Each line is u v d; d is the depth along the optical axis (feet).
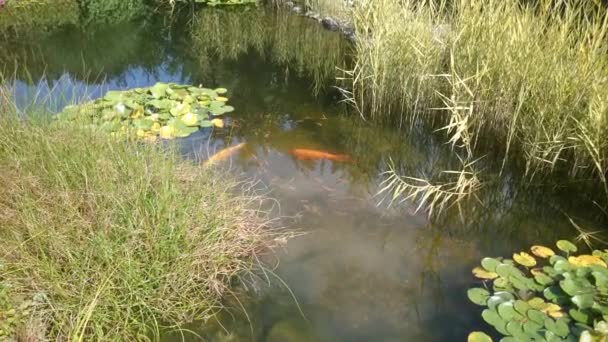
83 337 6.21
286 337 6.59
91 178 7.98
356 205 9.52
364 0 15.57
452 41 12.25
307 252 8.18
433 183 10.52
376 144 11.98
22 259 6.82
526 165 10.42
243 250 7.92
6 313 6.08
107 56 18.63
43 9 24.89
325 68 16.98
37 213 7.52
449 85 12.38
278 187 9.89
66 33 21.45
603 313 6.38
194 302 7.04
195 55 18.72
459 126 10.52
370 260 8.05
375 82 12.82
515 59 10.69
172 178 8.25
